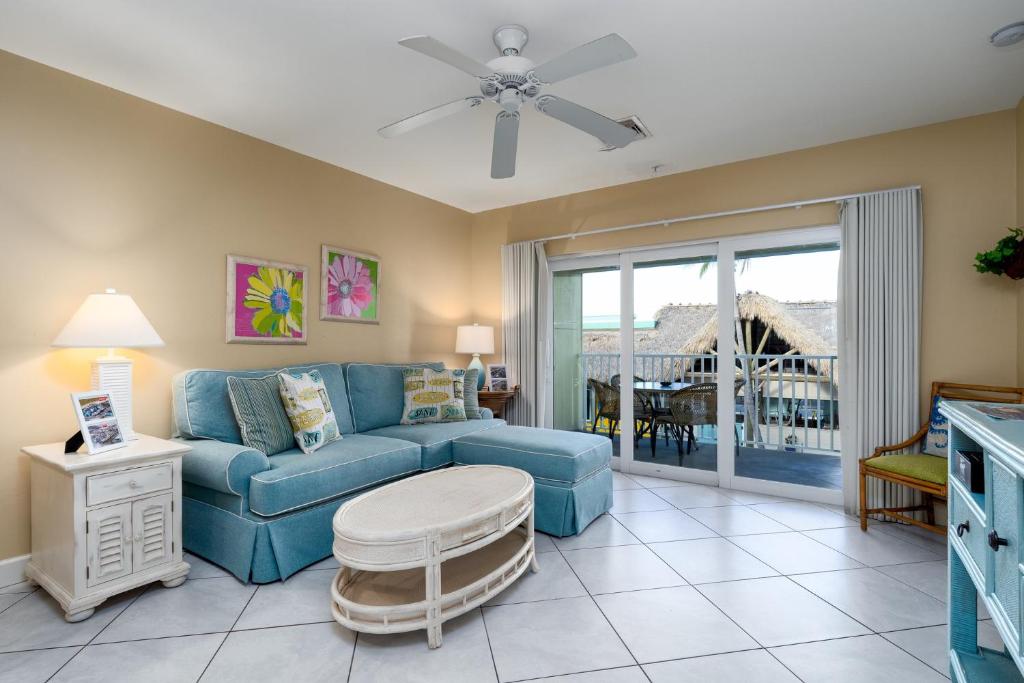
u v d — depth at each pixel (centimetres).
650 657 177
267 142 339
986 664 139
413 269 454
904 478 272
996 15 208
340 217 388
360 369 370
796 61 244
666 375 416
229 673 168
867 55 238
